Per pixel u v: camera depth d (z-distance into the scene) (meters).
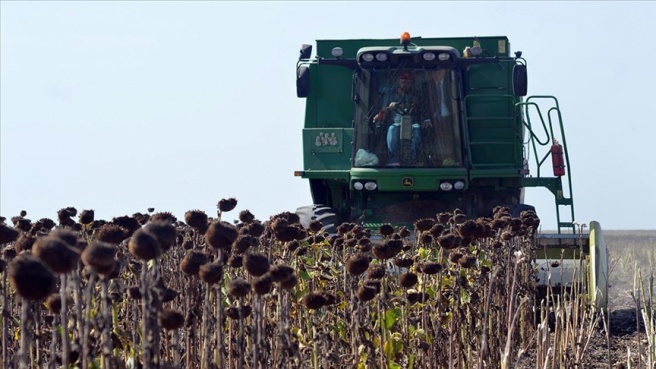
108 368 16.75
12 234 21.14
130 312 26.66
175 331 18.91
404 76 67.88
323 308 28.41
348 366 27.27
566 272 56.81
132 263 26.67
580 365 37.03
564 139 68.00
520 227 40.50
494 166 69.12
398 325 30.23
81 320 17.17
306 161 69.19
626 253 84.19
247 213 31.91
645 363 38.31
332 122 72.50
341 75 72.69
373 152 68.06
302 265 30.38
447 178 66.88
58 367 23.19
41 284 14.98
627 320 55.00
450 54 66.69
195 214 25.23
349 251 35.84
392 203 69.62
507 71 70.50
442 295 32.12
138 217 34.44
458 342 31.67
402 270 35.47
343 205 71.75
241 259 25.14
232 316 22.97
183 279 29.00
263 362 22.70
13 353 23.69
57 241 15.41
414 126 67.81
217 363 20.47
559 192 68.25
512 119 69.81
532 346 43.12
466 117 68.75
